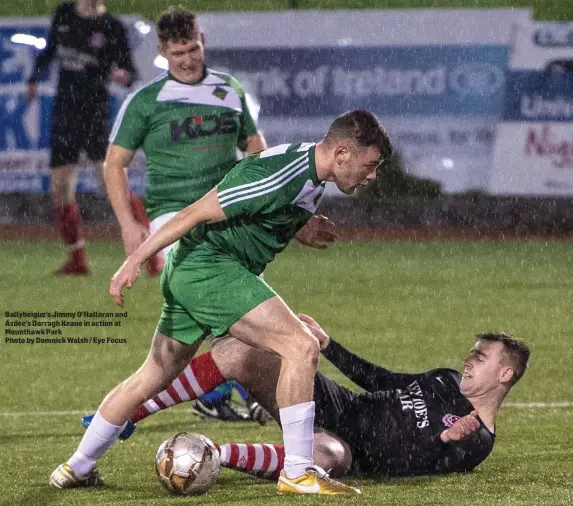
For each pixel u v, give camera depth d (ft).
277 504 45.91
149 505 46.88
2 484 52.37
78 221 151.64
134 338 107.04
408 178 206.08
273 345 47.37
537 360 95.30
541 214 202.59
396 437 51.65
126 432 53.52
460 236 198.59
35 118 197.77
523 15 198.18
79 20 154.30
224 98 74.13
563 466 55.42
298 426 47.55
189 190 73.51
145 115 72.95
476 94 201.05
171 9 73.67
